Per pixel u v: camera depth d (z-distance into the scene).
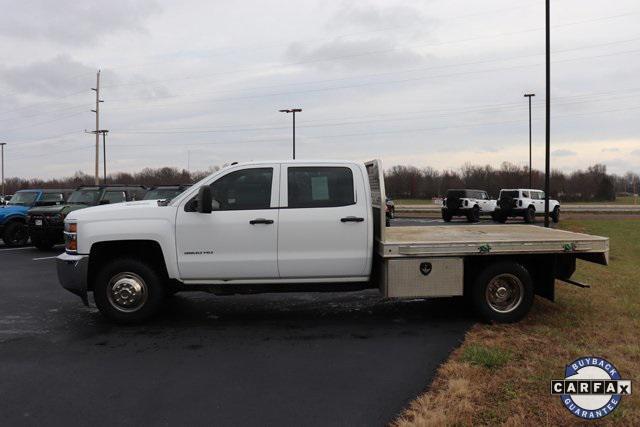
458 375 4.40
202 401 4.02
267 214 6.02
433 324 6.30
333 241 6.06
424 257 6.07
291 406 3.91
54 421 3.68
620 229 21.52
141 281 6.20
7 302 7.65
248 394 4.15
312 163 6.18
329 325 6.30
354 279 6.23
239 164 6.14
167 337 5.79
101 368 4.78
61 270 6.14
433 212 38.00
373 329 6.10
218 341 5.64
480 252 6.09
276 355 5.14
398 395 4.09
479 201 28.48
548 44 16.89
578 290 7.91
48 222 14.07
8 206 16.41
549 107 17.03
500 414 3.64
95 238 5.99
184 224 6.00
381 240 6.02
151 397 4.10
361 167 6.19
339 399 4.03
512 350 5.08
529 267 6.57
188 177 61.41
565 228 22.17
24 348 5.40
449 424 3.49
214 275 6.06
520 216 27.14
